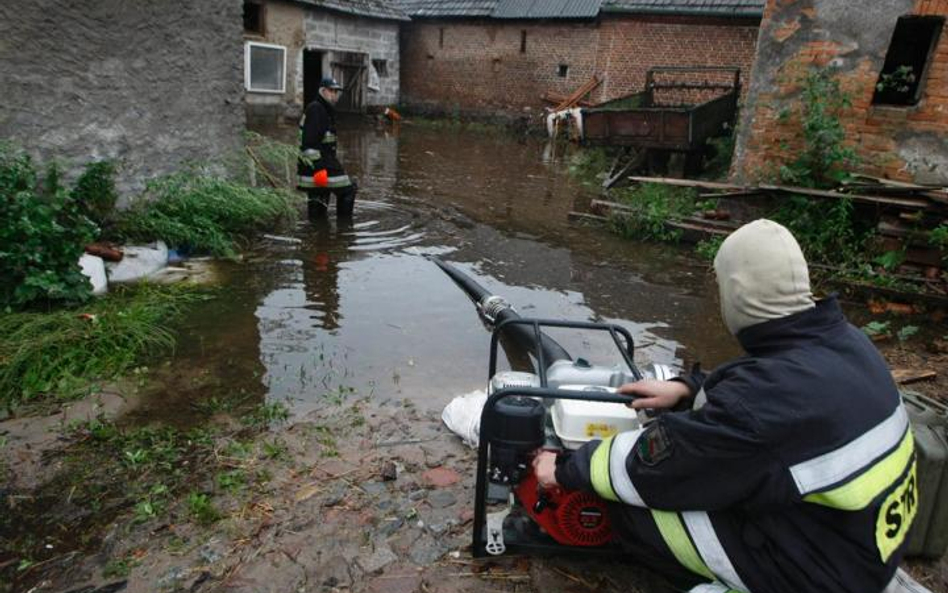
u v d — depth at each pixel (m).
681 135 9.91
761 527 1.75
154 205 6.01
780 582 1.76
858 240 6.58
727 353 4.66
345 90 20.91
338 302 5.16
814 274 6.32
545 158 14.88
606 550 2.33
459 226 7.88
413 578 2.35
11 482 2.82
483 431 2.23
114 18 5.53
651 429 1.85
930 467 2.39
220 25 6.52
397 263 6.24
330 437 3.27
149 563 2.38
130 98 5.80
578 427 2.24
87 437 3.18
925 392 4.10
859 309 5.75
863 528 1.65
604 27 19.31
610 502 2.08
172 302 4.86
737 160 7.82
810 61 7.09
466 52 22.66
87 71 5.42
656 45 18.55
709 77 17.86
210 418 3.40
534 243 7.32
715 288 6.09
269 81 17.56
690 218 7.70
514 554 2.45
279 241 6.67
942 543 2.50
